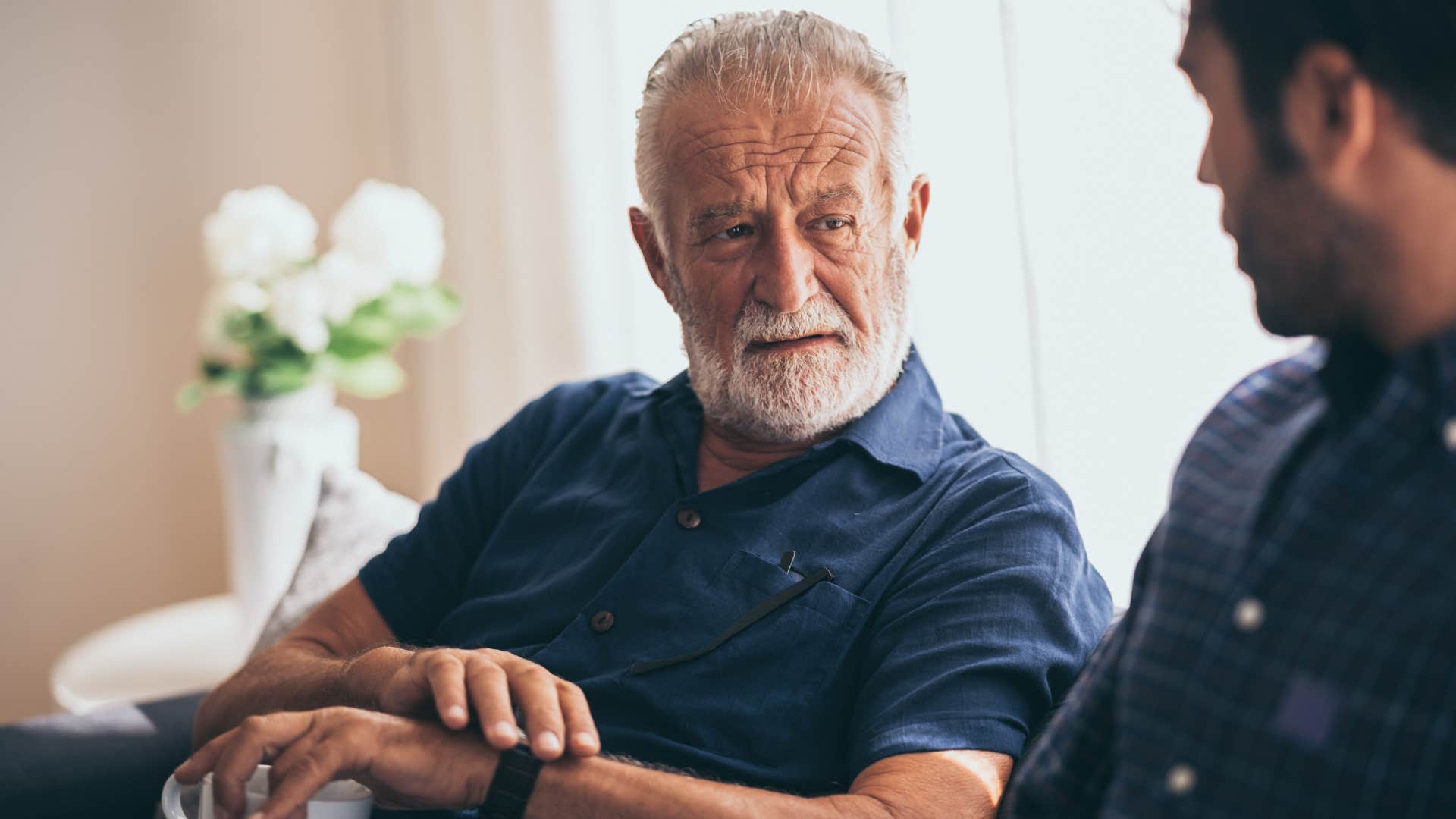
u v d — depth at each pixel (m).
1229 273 1.53
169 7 3.03
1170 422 1.57
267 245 2.36
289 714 1.12
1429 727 0.69
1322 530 0.76
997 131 1.75
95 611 3.12
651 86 1.47
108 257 3.05
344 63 3.12
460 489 1.64
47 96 2.97
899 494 1.36
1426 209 0.70
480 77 2.66
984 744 1.15
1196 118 1.53
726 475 1.47
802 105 1.36
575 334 2.55
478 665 1.14
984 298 1.78
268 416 2.38
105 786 1.58
